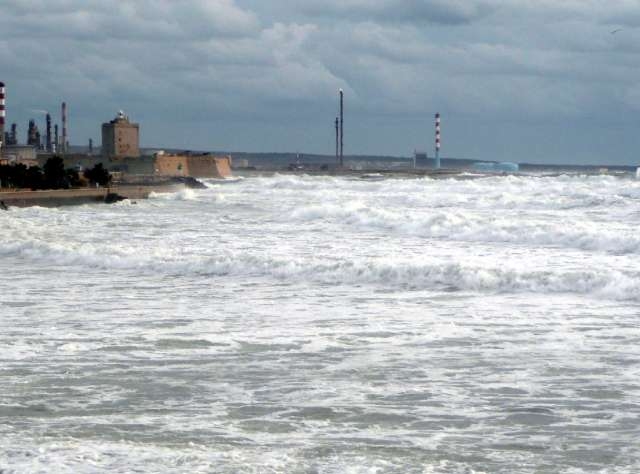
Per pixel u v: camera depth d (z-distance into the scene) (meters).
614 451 33.53
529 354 50.06
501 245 114.38
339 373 46.00
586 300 68.38
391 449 33.84
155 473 30.75
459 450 33.75
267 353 50.94
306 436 35.53
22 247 107.31
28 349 52.28
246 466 31.58
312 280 81.94
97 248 102.38
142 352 51.31
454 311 64.75
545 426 36.78
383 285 78.06
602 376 44.78
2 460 32.06
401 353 50.69
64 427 36.75
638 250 104.06
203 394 42.03
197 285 80.44
